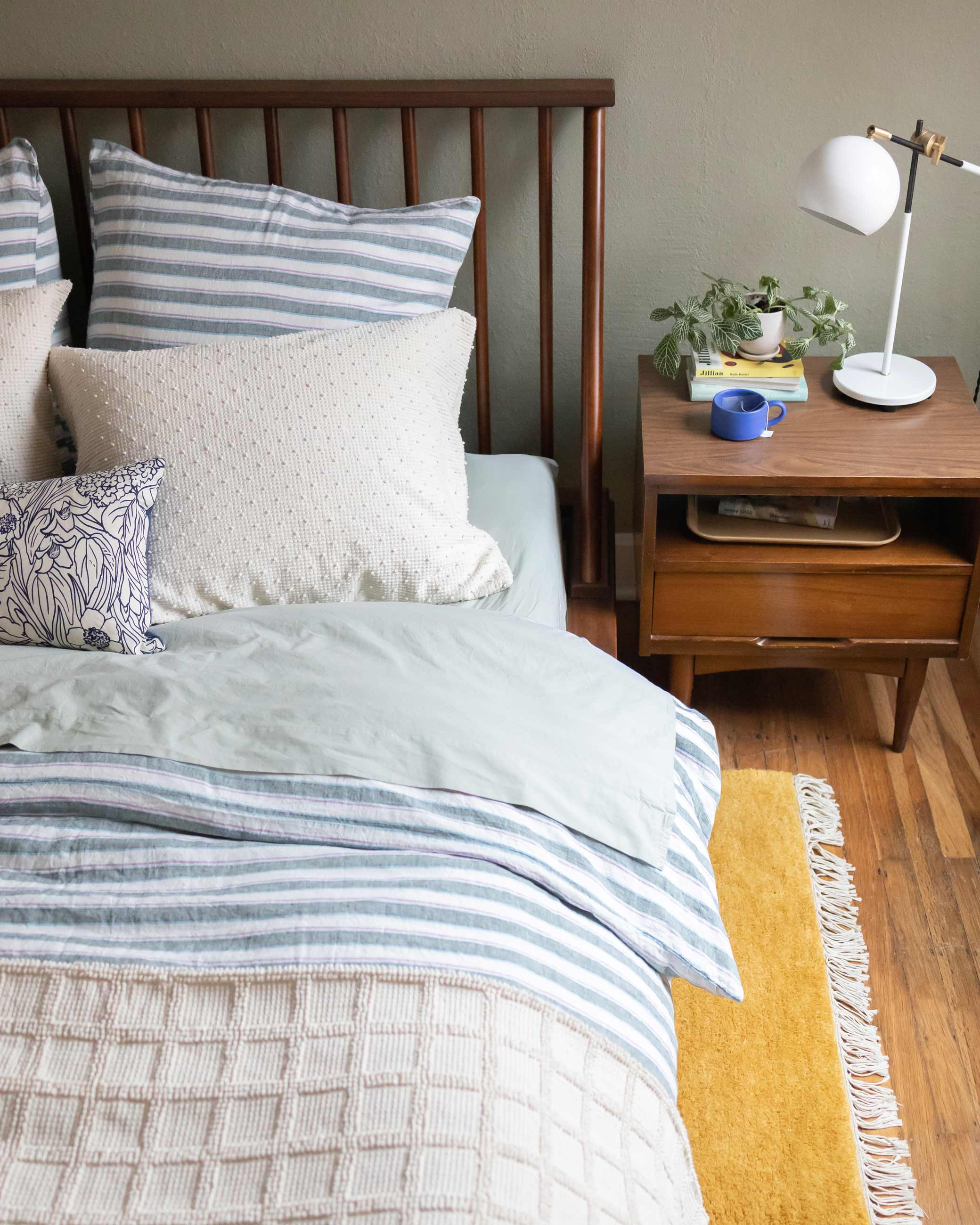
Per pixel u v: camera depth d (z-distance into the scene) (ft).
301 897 3.48
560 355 6.94
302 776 3.89
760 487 5.46
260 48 6.12
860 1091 4.69
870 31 5.84
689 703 6.72
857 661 6.04
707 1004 5.02
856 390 5.89
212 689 4.17
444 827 3.77
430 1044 3.08
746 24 5.86
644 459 5.63
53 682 4.22
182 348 5.16
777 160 6.24
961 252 6.42
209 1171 2.86
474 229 5.99
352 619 4.53
